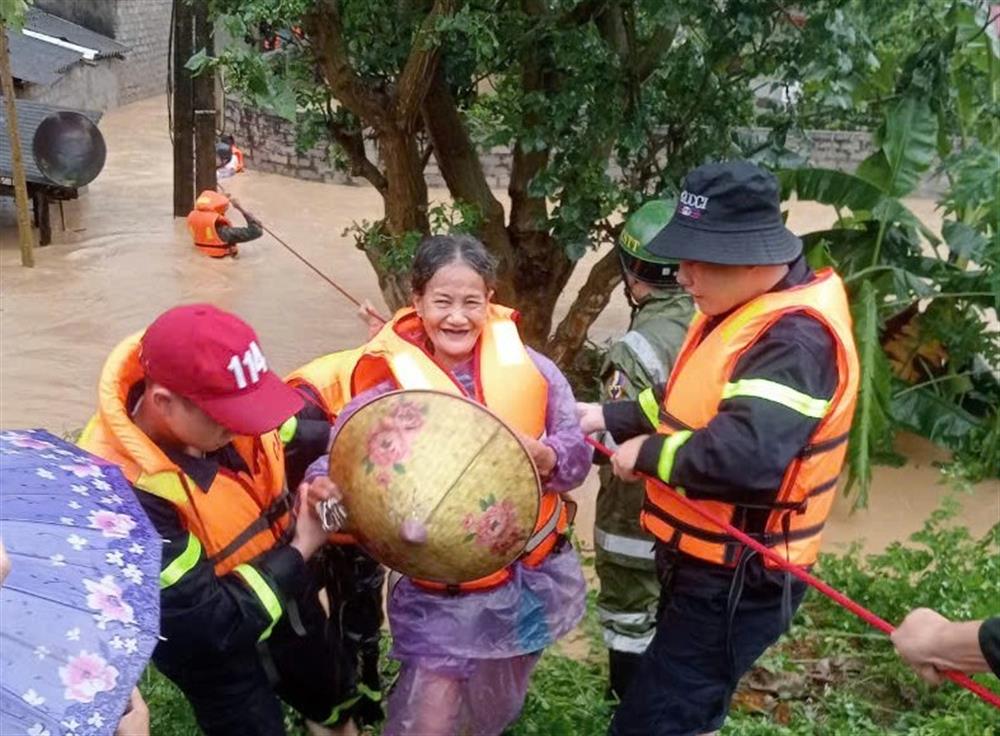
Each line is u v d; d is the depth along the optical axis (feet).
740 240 9.05
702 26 19.74
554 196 21.31
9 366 26.03
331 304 31.91
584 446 9.89
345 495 9.17
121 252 35.83
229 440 8.90
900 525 20.58
